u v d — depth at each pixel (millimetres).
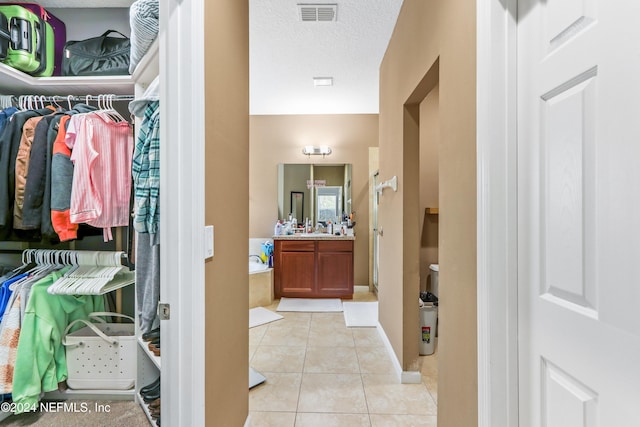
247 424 1485
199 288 903
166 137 884
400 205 2053
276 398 1770
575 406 713
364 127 4195
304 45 2514
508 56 902
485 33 917
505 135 903
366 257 4188
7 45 1606
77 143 1506
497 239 903
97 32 1993
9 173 1503
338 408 1682
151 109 1268
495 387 902
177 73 876
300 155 4215
